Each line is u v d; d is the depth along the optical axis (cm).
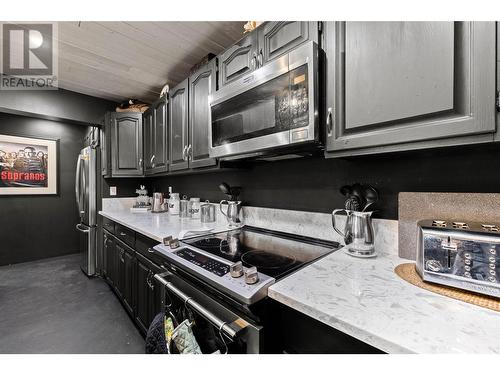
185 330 85
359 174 112
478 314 54
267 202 156
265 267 88
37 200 332
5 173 307
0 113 303
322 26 90
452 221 79
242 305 72
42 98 238
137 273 168
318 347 64
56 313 196
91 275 270
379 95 74
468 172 84
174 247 115
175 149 188
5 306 206
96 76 218
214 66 143
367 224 97
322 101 90
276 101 99
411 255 93
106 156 256
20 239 321
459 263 65
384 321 52
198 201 207
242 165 157
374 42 75
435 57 64
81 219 295
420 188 95
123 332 170
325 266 86
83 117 263
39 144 331
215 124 131
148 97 272
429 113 65
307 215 131
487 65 56
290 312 71
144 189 280
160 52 177
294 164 140
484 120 57
